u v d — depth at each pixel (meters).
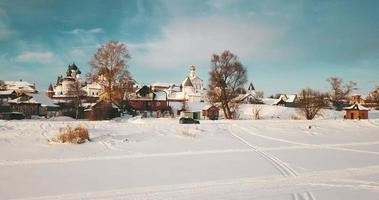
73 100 86.06
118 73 73.06
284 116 79.81
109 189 13.38
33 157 19.47
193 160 19.86
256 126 42.69
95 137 27.94
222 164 18.75
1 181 14.39
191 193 12.80
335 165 18.72
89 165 17.81
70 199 12.09
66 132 26.00
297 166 18.34
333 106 108.62
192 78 134.00
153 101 90.75
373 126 47.50
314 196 12.45
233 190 13.24
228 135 34.03
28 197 12.30
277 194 12.66
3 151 21.03
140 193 12.81
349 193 12.90
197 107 91.56
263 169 17.45
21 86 155.12
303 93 75.12
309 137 34.22
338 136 35.72
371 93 135.50
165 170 16.97
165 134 32.03
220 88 72.06
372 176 15.93
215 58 71.81
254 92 141.00
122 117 72.56
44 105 81.00
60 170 16.55
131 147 24.16
